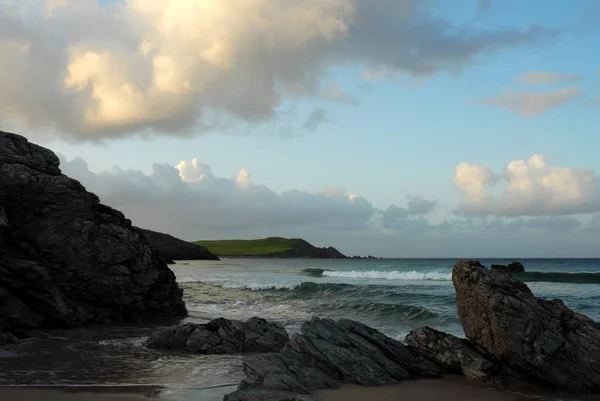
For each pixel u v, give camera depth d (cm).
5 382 1619
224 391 1550
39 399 1433
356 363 1739
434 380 1731
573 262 18750
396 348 1872
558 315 1745
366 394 1555
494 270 1872
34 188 2911
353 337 1880
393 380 1706
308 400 1323
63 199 2980
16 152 3059
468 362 1756
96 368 1858
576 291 5197
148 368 1872
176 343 2295
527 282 6512
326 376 1670
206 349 2184
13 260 2727
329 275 9038
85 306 3050
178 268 13488
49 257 2916
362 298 4400
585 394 1577
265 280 7425
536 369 1644
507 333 1692
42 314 2833
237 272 10844
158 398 1464
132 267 3234
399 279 7462
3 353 2111
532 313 1711
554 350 1645
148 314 3388
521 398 1531
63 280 2959
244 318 3422
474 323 1809
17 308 2712
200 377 1736
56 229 2944
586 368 1620
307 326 1919
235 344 2239
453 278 1914
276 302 4375
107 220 3281
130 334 2695
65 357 2052
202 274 9844
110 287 3103
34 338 2506
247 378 1577
